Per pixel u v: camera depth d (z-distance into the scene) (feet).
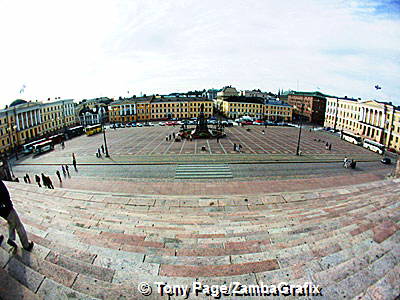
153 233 22.71
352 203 35.60
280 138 197.06
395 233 19.31
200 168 105.40
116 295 12.84
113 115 336.90
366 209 30.14
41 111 241.76
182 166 108.58
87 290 13.05
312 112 360.28
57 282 13.46
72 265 15.16
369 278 13.79
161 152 139.54
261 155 132.57
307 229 23.20
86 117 319.68
